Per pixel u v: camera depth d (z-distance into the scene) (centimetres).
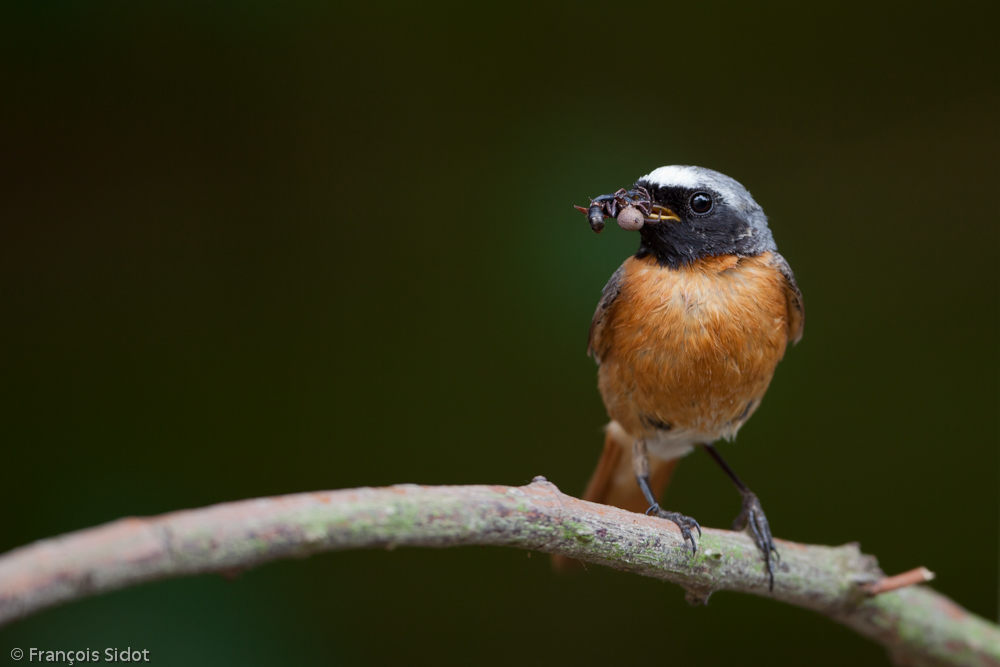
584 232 281
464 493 269
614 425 279
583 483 280
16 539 277
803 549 275
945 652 275
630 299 276
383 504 268
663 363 276
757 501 276
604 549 271
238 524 259
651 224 276
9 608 220
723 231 276
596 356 278
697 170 276
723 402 276
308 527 267
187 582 277
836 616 275
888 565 280
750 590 274
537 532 270
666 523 273
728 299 276
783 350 277
